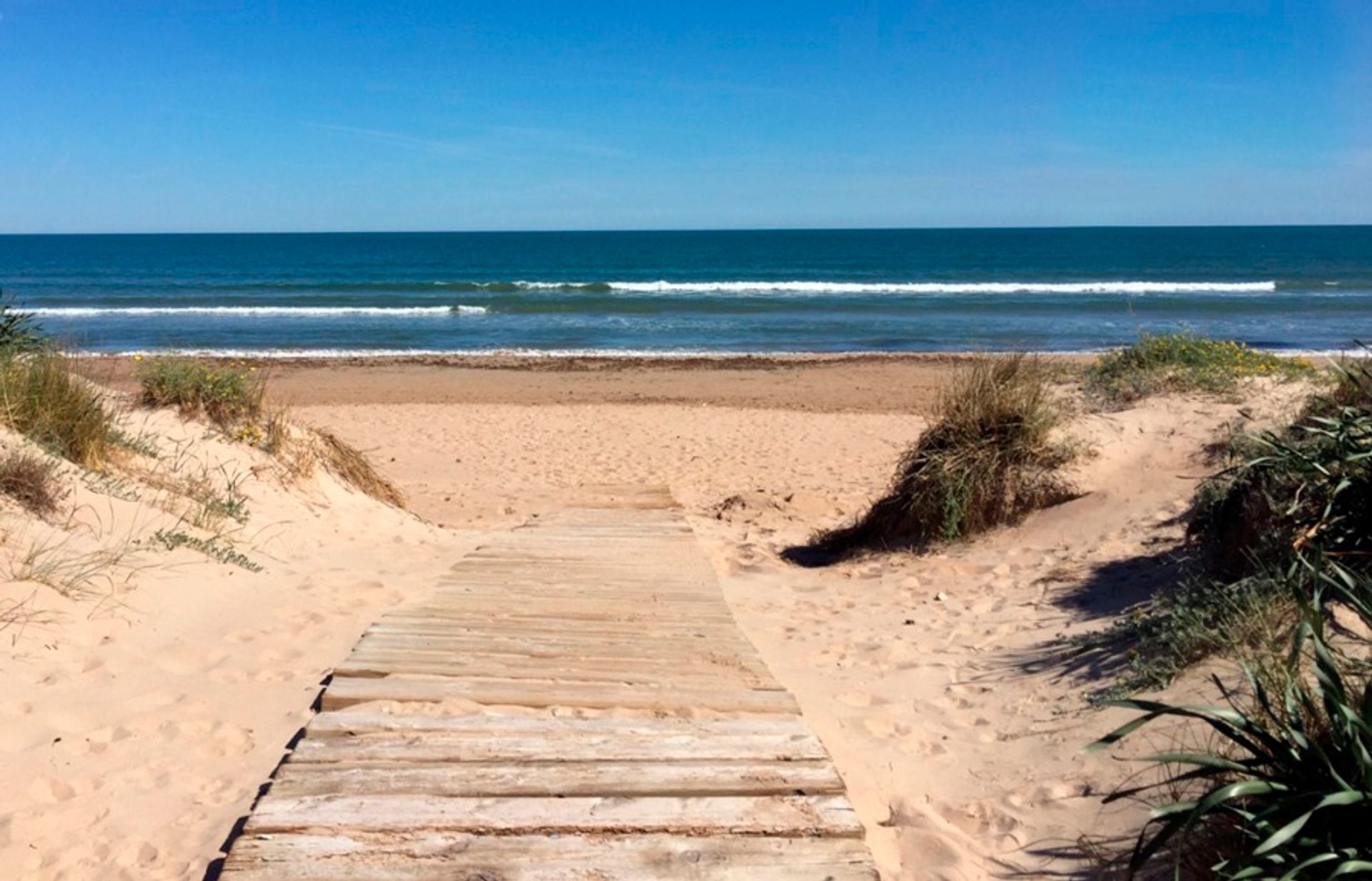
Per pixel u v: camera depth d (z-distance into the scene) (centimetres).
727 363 2339
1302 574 420
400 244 11612
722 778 355
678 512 898
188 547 589
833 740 422
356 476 908
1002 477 760
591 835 317
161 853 319
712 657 488
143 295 4272
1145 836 319
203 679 447
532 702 425
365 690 432
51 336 815
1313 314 3341
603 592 598
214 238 16838
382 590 607
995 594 636
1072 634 521
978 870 327
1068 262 6731
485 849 307
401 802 332
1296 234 13962
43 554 500
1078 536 696
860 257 7681
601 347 2716
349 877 291
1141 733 376
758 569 765
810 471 1252
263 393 870
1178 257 7300
